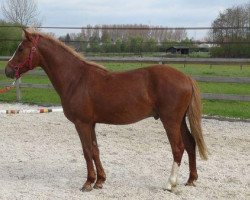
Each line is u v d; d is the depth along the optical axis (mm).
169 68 5203
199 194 5160
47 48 5402
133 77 5184
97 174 5398
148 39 21453
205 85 17922
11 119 10477
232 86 17484
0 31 24000
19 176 5906
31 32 5453
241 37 19359
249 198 5059
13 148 7551
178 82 5039
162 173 6051
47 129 9250
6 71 5484
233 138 8312
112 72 5324
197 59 11289
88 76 5246
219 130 9055
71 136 8555
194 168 5422
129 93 5105
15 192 5172
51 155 7074
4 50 24141
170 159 6801
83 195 5102
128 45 21250
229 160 6750
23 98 13875
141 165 6457
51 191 5238
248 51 19281
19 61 5426
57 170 6211
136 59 12141
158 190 5266
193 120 5105
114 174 5984
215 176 5918
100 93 5156
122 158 6859
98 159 5387
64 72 5316
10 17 26438
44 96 14297
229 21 22734
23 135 8648
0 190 5242
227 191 5289
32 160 6762
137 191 5254
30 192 5184
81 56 5387
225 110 11383
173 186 5215
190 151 5383
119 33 21641
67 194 5133
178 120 5090
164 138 8344
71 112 5254
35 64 5473
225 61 10969
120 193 5172
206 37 20266
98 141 8086
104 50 20844
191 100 5133
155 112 5246
